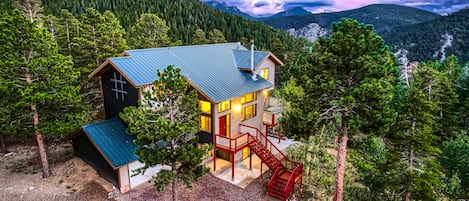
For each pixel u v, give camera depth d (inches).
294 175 704.4
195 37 2113.7
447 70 1568.7
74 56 1144.8
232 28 3624.5
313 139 992.9
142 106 506.0
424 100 585.6
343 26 569.6
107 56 1076.5
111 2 3366.1
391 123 546.6
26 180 690.2
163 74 498.3
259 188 714.8
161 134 458.0
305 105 585.9
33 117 652.7
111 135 697.0
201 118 780.0
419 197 599.2
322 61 551.5
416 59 3208.7
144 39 1489.9
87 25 1090.1
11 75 612.1
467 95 1284.4
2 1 2084.2
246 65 919.0
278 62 1023.6
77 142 794.8
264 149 777.6
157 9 3486.7
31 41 612.7
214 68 871.1
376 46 547.2
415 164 768.3
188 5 3993.6
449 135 1069.1
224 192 690.8
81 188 661.9
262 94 922.1
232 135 813.9
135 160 663.8
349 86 583.8
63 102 652.7
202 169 531.2
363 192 727.7
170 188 690.8
